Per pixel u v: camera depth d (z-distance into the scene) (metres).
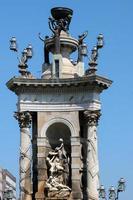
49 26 78.50
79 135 74.56
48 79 74.50
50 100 75.38
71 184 73.62
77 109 74.94
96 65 75.81
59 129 75.94
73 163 74.00
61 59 76.81
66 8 79.06
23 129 74.56
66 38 78.50
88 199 72.31
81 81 74.12
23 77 74.94
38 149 74.44
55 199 72.69
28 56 76.50
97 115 74.38
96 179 72.94
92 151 73.50
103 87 75.12
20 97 75.19
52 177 73.62
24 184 73.12
